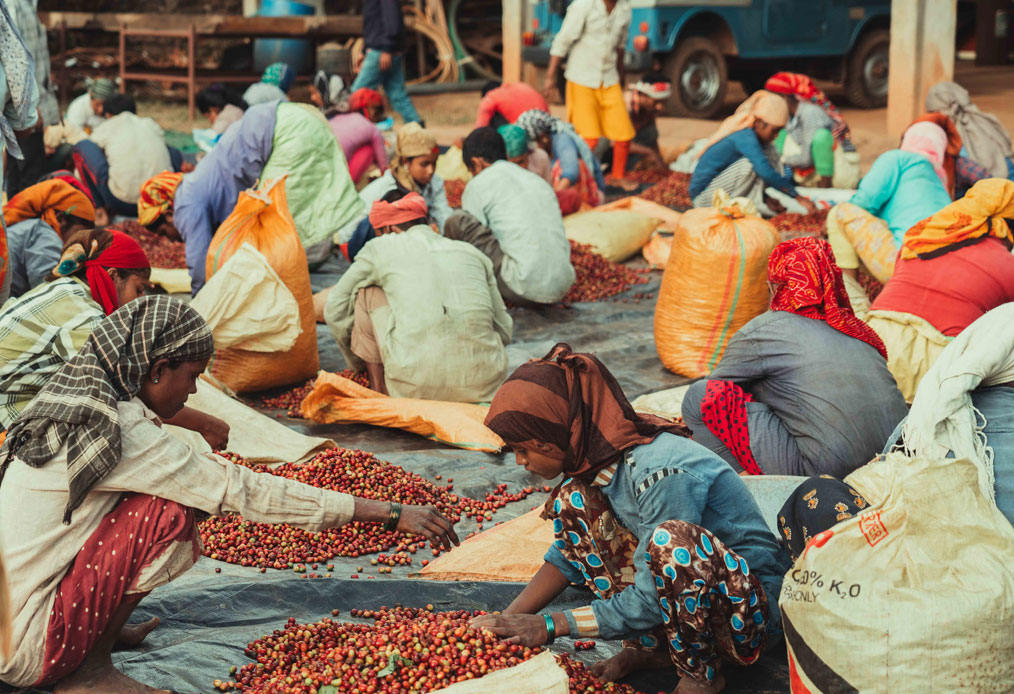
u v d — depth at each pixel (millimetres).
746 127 8258
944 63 11523
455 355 4938
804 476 3750
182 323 2674
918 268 4496
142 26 15938
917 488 2449
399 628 2789
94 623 2617
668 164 11695
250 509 2742
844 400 3680
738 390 3865
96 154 8930
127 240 3613
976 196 4418
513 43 14078
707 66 13625
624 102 11047
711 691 2732
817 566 2484
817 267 3805
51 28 16203
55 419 2553
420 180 6887
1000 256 4406
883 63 14781
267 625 3080
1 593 2592
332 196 6758
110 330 2635
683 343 5629
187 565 2721
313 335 5523
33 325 3412
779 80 9531
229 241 5457
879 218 6035
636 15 12906
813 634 2469
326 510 2840
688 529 2566
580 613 2746
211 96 9758
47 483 2574
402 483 3949
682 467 2652
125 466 2604
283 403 5234
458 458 4488
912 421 3137
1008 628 2393
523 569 3395
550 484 4246
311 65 16750
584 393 2662
